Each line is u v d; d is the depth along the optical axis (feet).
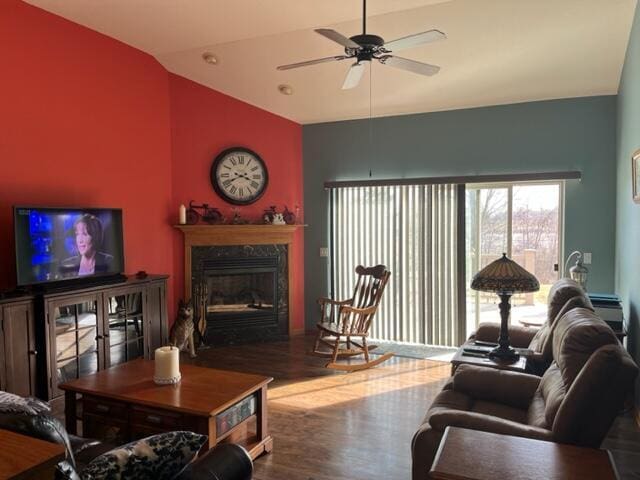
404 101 18.20
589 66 14.96
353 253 20.33
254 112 19.54
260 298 20.29
